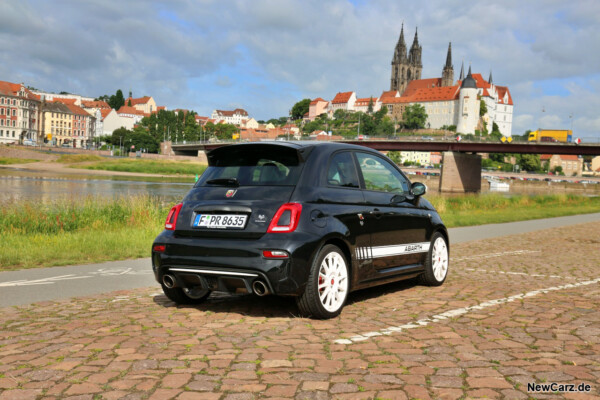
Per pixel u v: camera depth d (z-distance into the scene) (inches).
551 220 854.5
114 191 1779.0
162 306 221.6
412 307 219.1
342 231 203.9
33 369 141.0
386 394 125.0
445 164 3678.6
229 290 193.9
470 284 277.4
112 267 333.7
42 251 383.2
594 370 142.6
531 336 176.1
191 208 205.6
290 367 142.9
